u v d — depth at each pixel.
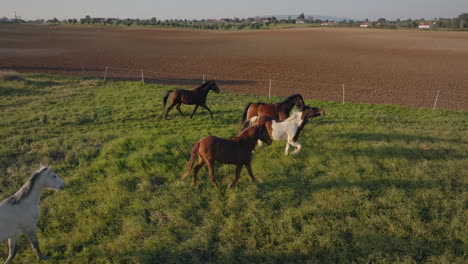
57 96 19.47
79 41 73.56
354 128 13.69
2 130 12.92
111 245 6.30
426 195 8.01
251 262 5.97
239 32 117.31
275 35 97.69
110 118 15.27
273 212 7.46
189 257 6.14
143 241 6.49
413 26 144.25
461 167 9.59
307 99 21.03
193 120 15.09
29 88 21.47
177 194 8.12
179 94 14.56
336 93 23.77
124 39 82.12
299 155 10.70
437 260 5.94
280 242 6.52
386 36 89.56
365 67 38.31
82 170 9.48
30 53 47.72
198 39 84.25
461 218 7.09
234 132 12.91
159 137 12.36
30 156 10.52
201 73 33.12
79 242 6.46
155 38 87.00
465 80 29.61
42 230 6.91
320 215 7.26
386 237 6.53
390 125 14.43
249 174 8.67
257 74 33.00
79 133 13.21
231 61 43.31
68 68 34.38
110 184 8.54
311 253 6.21
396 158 10.26
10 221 5.34
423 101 21.22
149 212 7.51
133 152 10.80
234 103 18.95
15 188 8.38
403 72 34.53
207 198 8.07
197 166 8.55
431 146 11.35
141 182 8.87
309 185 8.72
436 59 44.91
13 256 5.67
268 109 11.86
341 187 8.44
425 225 6.89
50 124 14.17
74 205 7.63
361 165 9.82
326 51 55.53
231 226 6.89
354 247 6.32
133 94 20.56
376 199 7.92
